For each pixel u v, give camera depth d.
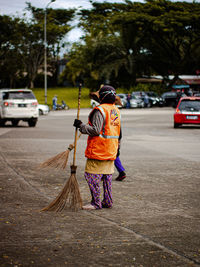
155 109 46.59
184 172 9.12
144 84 60.88
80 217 5.46
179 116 21.52
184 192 7.14
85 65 60.12
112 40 58.31
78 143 14.58
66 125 23.86
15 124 25.02
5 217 5.39
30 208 5.91
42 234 4.70
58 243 4.40
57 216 5.50
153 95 52.31
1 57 72.75
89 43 59.09
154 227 5.04
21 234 4.68
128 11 58.19
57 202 5.79
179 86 61.19
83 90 79.75
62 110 45.75
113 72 59.22
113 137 5.82
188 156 11.61
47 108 36.19
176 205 6.21
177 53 60.88
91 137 5.80
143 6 57.09
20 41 72.56
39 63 80.94
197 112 21.41
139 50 60.12
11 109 22.06
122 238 4.59
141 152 12.39
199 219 5.43
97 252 4.15
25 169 9.30
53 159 5.90
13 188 7.30
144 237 4.63
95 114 5.70
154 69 62.56
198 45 60.56
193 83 62.75
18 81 85.94
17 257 3.98
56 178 8.32
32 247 4.27
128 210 5.89
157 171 9.23
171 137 17.08
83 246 4.32
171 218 5.46
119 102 6.05
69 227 4.98
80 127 5.71
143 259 3.98
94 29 60.12
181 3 57.66
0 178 8.23
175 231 4.88
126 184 7.84
